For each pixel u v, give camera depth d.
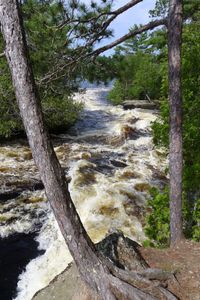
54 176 5.64
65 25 7.93
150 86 28.02
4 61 8.96
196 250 7.30
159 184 13.98
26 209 12.34
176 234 7.85
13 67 5.38
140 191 13.28
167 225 8.59
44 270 10.00
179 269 6.61
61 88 9.23
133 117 22.73
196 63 8.99
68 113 19.14
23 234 11.39
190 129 8.80
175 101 7.61
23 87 5.40
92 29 8.06
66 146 17.83
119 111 24.86
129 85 29.02
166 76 9.68
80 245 5.86
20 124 16.92
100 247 6.69
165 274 6.24
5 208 12.28
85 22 7.94
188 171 8.63
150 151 17.61
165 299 5.80
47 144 5.59
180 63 7.53
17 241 11.10
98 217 11.61
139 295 5.66
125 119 22.50
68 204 5.77
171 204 7.89
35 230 11.52
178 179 7.76
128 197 12.70
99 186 13.34
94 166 15.26
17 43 5.28
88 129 20.83
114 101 27.98
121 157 16.67
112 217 11.64
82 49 8.26
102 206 12.05
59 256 10.30
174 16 7.43
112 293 5.71
